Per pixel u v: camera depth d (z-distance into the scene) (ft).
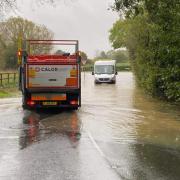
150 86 101.40
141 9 75.36
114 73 181.98
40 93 75.15
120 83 179.52
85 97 106.11
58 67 75.00
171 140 47.85
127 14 75.25
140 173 33.30
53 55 75.31
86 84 173.47
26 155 39.75
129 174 32.99
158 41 86.53
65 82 75.10
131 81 195.00
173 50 77.15
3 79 146.92
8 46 212.23
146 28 104.99
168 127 57.62
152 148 43.21
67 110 76.79
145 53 107.76
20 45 84.79
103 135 50.96
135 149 42.70
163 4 74.69
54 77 75.00
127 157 38.99
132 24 124.06
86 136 50.16
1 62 208.64
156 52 90.17
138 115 70.28
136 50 131.95
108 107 82.17
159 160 37.81
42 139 48.14
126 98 102.78
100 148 43.11
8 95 112.57
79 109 78.59
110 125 59.16
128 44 153.38
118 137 49.62
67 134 51.60
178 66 78.95
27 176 32.37
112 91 128.06
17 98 103.19
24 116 68.39
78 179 31.55
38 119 65.00
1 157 38.88
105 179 31.55
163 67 92.38
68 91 75.00
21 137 49.39
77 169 34.50
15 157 38.88
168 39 77.71
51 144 45.19
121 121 63.16
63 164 36.22
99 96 109.29
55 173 33.24
